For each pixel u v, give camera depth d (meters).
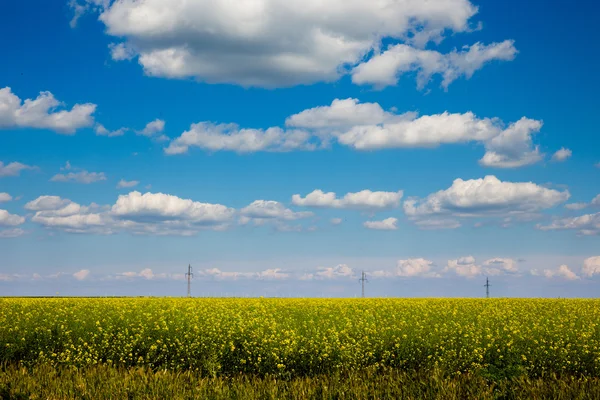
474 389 11.22
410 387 11.25
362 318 20.98
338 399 10.71
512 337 16.83
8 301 26.22
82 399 10.46
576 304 31.02
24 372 12.62
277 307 25.31
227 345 15.93
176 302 26.25
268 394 10.92
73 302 26.28
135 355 16.17
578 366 14.72
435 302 31.81
